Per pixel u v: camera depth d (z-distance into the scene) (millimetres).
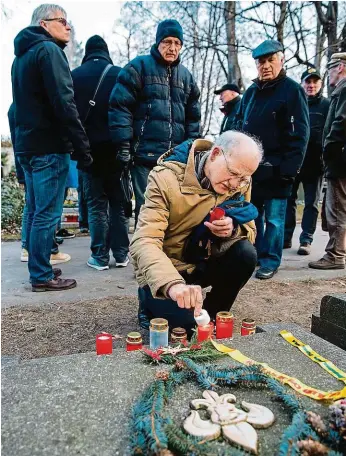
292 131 3420
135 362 1375
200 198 1959
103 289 3330
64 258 4348
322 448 935
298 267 4145
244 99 3875
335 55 3938
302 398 1181
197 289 1470
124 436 1010
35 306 2945
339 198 3949
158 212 1894
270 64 3457
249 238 2256
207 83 14297
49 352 2266
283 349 1506
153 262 1609
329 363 1400
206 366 1302
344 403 1092
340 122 3654
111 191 3850
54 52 2814
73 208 7066
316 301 3164
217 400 1125
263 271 3727
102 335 1538
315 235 6223
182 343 1575
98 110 3574
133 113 3445
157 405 1084
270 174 3512
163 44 3344
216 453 917
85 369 1330
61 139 3029
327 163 3902
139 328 2574
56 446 974
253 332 1753
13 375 1286
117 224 3949
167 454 897
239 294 3297
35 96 2904
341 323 1918
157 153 3471
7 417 1075
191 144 2049
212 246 2182
